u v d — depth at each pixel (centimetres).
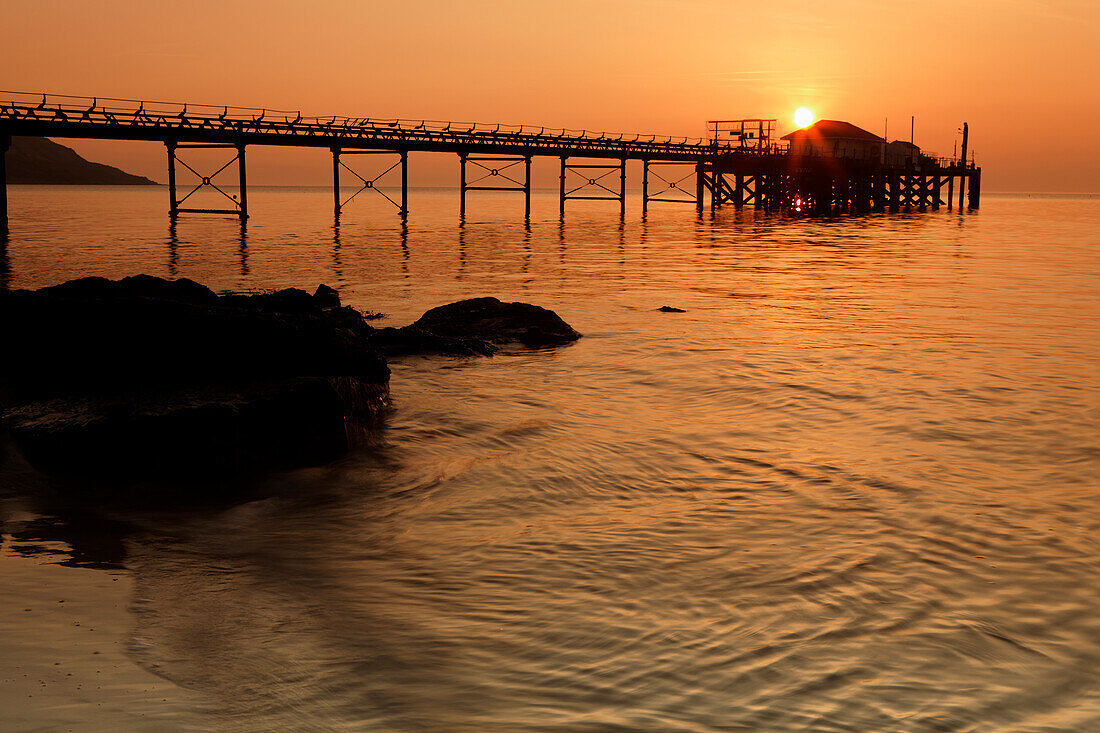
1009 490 786
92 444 834
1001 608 561
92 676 480
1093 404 1101
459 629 539
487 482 825
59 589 595
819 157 7094
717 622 544
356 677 485
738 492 792
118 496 792
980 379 1250
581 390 1212
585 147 6600
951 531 689
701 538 682
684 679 481
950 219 7138
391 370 1329
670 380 1270
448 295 2252
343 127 5256
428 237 4519
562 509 755
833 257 3481
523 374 1313
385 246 3878
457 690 472
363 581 611
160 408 867
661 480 829
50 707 447
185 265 2884
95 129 4206
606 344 1561
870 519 717
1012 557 638
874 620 545
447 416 1061
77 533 704
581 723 441
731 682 478
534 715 448
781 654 506
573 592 589
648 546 667
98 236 4162
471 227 5528
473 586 600
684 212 8400
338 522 728
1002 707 455
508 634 532
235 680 481
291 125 5006
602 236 4731
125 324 1008
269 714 449
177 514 750
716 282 2581
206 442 838
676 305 2084
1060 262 3250
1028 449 915
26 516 740
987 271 2917
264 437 868
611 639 525
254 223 5684
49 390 985
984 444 936
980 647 513
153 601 579
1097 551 649
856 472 841
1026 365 1352
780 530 696
